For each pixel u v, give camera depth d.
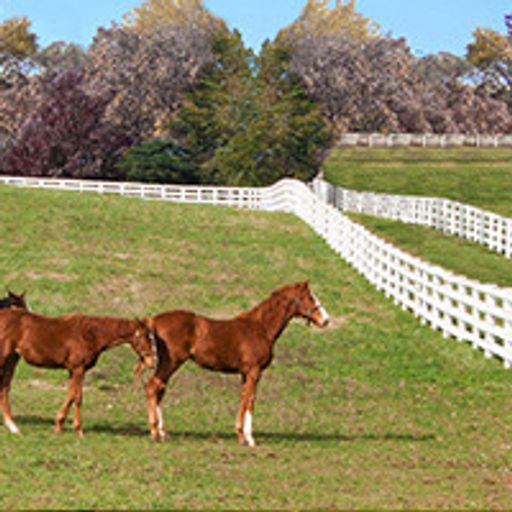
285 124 73.94
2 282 29.38
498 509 11.41
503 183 69.69
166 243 38.12
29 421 15.59
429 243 41.81
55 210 43.16
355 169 77.62
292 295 15.03
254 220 45.44
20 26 107.81
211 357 14.40
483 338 24.92
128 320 14.30
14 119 81.06
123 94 79.94
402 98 93.62
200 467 12.73
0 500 10.48
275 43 84.06
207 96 76.81
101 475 11.89
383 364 22.72
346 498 11.52
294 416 17.75
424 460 14.60
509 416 18.61
